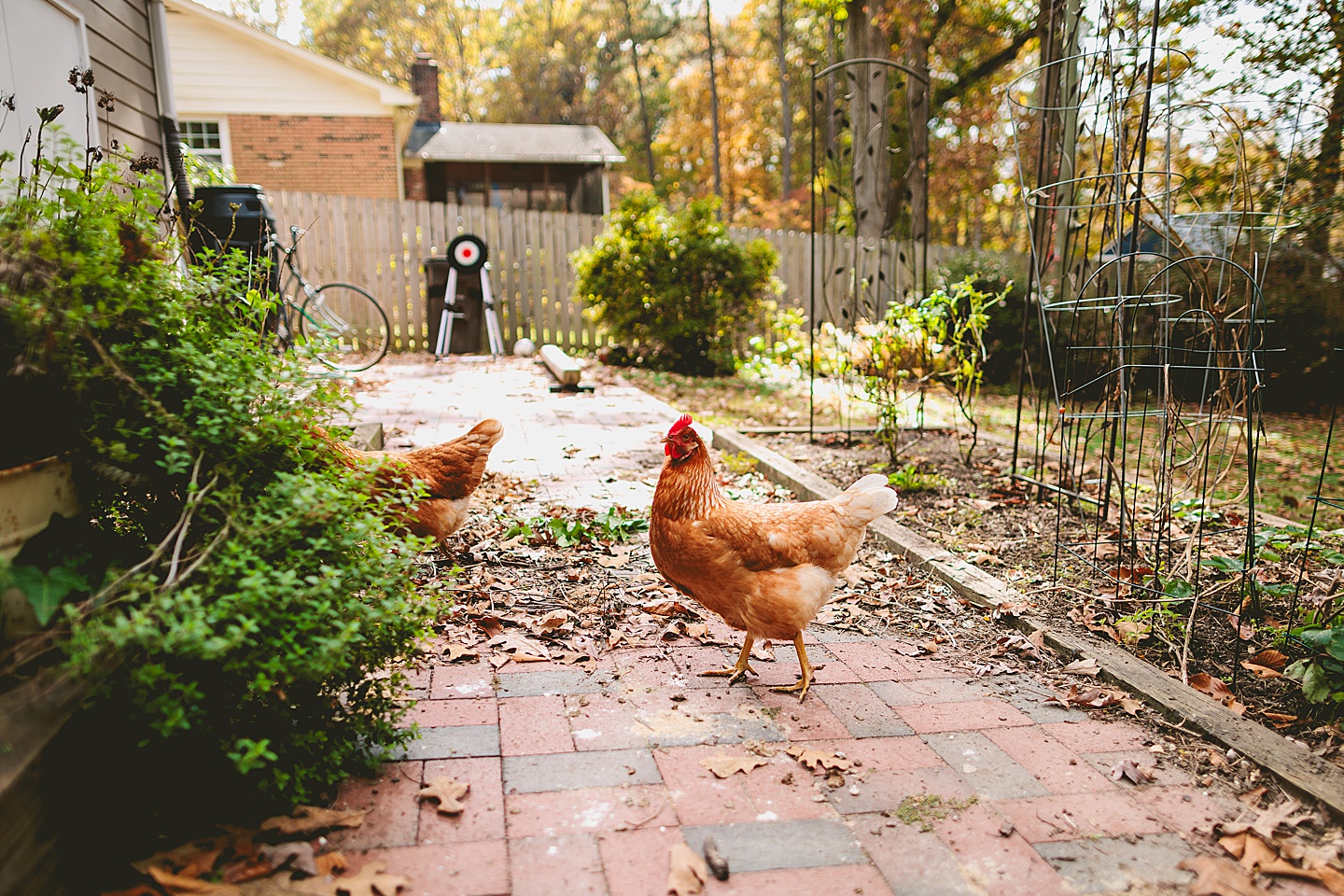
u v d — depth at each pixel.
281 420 2.32
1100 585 4.23
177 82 16.77
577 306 14.12
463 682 3.11
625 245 11.95
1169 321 4.33
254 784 2.24
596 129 27.00
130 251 2.35
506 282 13.78
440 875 2.06
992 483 6.27
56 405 2.19
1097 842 2.30
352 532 2.28
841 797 2.48
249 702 2.27
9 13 5.27
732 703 3.06
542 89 45.41
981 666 3.43
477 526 4.75
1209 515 5.47
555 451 6.69
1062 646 3.53
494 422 4.10
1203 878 2.15
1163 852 2.27
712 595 3.13
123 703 2.05
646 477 5.97
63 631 1.92
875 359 7.06
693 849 2.21
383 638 2.37
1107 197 5.04
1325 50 9.82
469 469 4.02
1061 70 6.18
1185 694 3.07
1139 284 7.71
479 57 47.53
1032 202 5.89
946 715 3.02
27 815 1.68
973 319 6.54
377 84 17.17
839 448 7.38
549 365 11.18
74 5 6.16
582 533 4.64
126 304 2.15
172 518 2.39
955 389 7.81
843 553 3.17
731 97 38.62
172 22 16.52
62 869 1.86
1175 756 2.76
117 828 2.07
